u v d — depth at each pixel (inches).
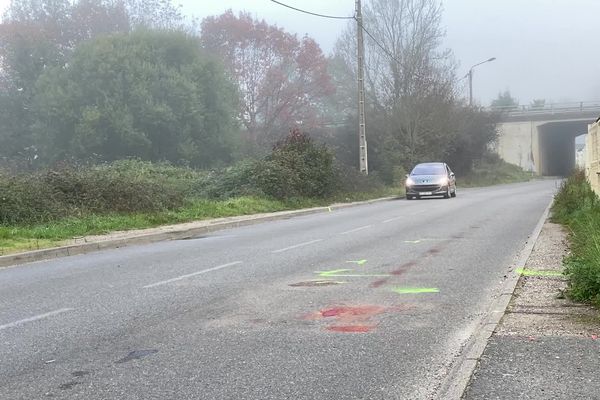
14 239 566.3
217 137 1947.6
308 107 2303.2
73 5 2313.0
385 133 1699.1
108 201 762.8
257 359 211.6
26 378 197.6
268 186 1044.5
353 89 1980.8
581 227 473.1
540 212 822.5
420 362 206.2
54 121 1839.3
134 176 869.2
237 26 2267.5
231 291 330.3
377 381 188.9
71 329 257.6
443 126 1715.1
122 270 420.8
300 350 221.1
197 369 202.2
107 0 2409.0
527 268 374.9
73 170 782.5
